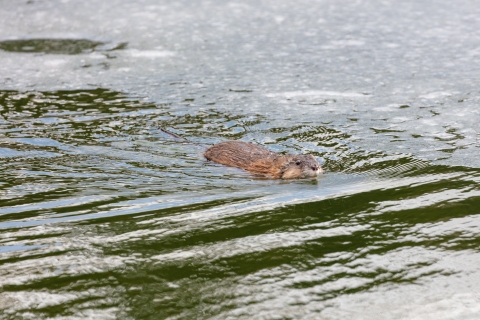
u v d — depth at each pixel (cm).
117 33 5306
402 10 5822
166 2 6122
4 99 3897
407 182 2675
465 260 2038
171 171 2939
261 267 2009
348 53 4753
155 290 1888
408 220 2312
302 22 5541
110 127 3478
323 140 3262
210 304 1823
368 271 1988
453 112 3566
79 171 2895
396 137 3247
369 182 2712
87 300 1836
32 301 1831
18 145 3194
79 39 5166
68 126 3478
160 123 3553
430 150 3047
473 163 2856
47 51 4884
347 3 6072
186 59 4694
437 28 5284
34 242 2184
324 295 1869
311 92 3991
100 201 2562
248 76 4319
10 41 5122
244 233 2239
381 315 1775
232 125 3519
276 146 3234
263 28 5394
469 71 4294
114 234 2239
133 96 3972
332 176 2827
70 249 2127
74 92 4044
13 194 2627
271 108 3741
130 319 1753
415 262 2033
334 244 2152
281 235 2220
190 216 2398
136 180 2809
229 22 5556
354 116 3578
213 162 3086
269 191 2680
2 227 2316
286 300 1842
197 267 2008
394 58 4619
